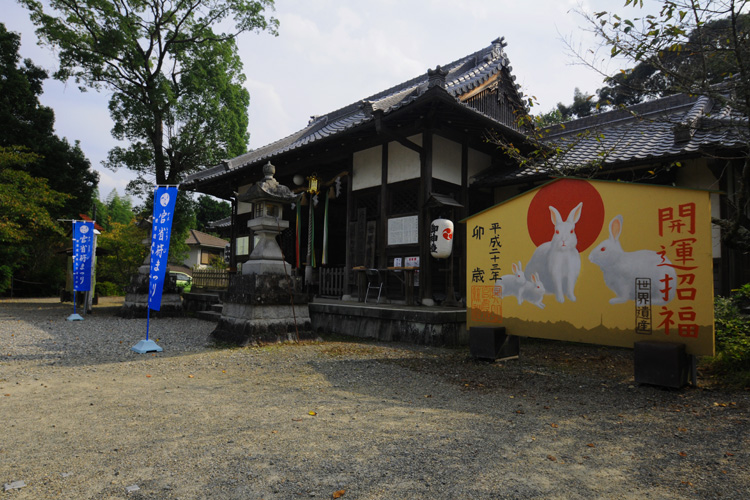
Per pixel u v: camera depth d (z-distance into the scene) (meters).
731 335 5.81
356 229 11.54
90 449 3.19
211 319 12.22
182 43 18.06
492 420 3.97
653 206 5.21
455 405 4.49
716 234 8.64
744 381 5.05
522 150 11.41
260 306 8.08
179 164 19.28
